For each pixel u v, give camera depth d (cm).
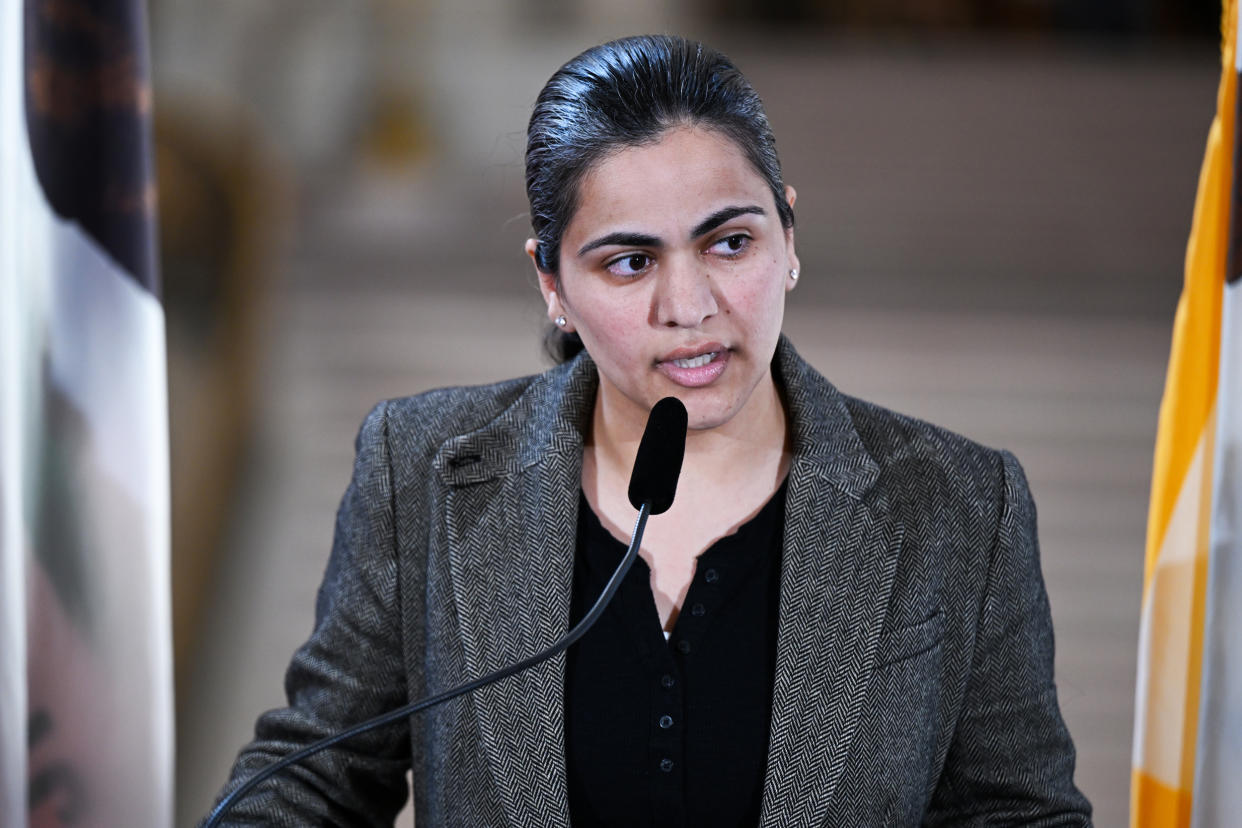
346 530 487
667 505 393
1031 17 3422
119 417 507
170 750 523
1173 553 498
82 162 502
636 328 401
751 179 396
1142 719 505
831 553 436
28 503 506
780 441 455
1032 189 2711
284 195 2325
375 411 502
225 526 1658
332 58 2964
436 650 455
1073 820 446
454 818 449
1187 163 2802
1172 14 3347
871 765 430
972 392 1927
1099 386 1961
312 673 484
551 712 431
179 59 2802
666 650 431
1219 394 466
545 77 3077
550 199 404
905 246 2538
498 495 462
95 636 509
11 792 495
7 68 485
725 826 428
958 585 448
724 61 405
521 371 1981
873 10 3481
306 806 458
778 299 408
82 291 504
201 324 1903
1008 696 454
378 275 2334
